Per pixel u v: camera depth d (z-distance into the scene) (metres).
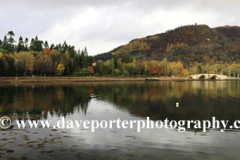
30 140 21.39
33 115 34.16
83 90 83.25
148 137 23.05
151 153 18.61
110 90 84.06
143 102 50.38
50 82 145.50
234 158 17.91
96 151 18.80
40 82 143.38
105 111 38.31
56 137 22.52
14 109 39.81
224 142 21.75
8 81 133.12
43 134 23.55
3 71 144.38
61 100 53.34
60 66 176.25
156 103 48.78
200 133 24.84
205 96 63.47
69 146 19.92
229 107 43.44
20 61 152.12
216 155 18.45
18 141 21.06
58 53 199.75
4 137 22.30
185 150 19.47
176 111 38.69
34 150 18.80
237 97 61.03
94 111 38.28
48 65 165.25
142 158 17.52
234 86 111.62
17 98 56.72
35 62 160.00
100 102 50.12
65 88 93.19
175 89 89.44
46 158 17.20
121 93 71.69
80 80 164.88
